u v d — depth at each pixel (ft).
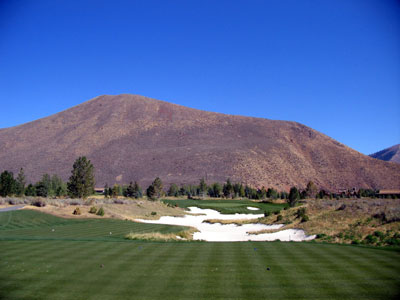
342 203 115.65
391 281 40.37
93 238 79.66
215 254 58.49
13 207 149.28
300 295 36.37
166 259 54.03
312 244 71.10
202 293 37.58
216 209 225.97
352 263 50.01
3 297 36.45
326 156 595.88
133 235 83.51
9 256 55.52
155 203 217.97
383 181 501.56
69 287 39.68
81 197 199.62
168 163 518.78
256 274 44.65
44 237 79.51
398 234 72.90
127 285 40.40
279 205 258.16
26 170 529.86
